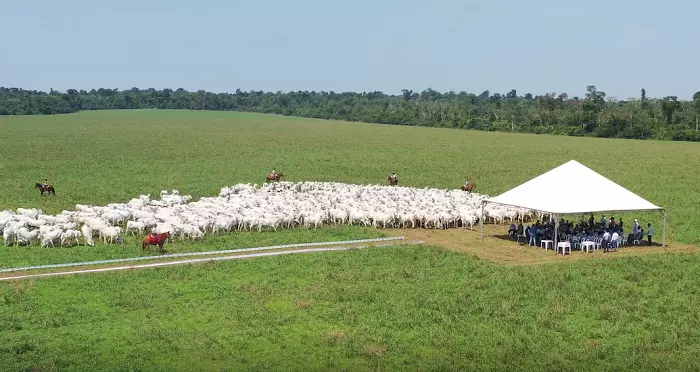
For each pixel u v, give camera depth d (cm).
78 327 2994
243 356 2723
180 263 4059
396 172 9356
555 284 3731
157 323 3052
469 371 2638
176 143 13438
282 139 15038
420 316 3206
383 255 4347
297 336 2944
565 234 4753
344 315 3192
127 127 18525
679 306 3391
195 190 7281
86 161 9919
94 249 4356
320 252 4425
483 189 7750
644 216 6081
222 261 4119
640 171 9631
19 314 3128
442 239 4928
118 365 2614
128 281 3672
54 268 3903
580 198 4684
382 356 2759
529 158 11412
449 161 10800
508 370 2644
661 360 2739
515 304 3397
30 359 2653
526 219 5741
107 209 5334
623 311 3294
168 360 2675
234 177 8488
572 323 3161
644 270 4056
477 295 3531
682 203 6856
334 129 19462
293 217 5159
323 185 7131
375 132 18262
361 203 5709
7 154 10719
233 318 3130
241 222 5044
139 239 4706
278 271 3931
